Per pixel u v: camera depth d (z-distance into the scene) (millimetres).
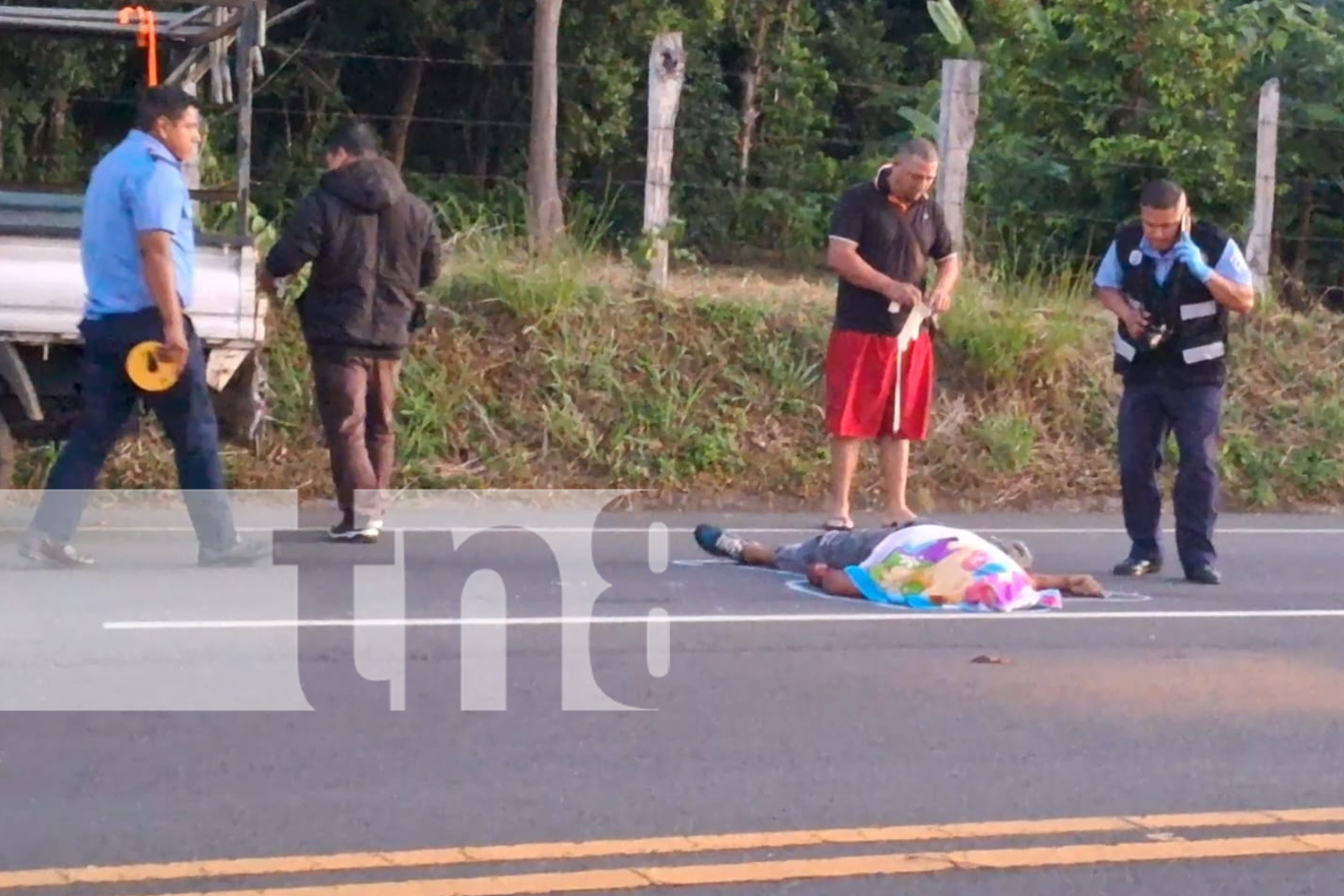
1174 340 11242
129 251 9852
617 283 16516
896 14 34000
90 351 10023
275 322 14914
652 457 15195
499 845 5996
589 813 6348
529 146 27703
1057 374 16688
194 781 6551
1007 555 10828
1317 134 20828
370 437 11734
